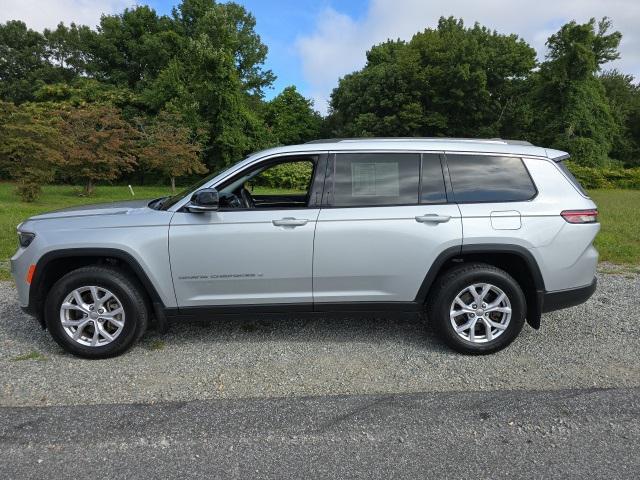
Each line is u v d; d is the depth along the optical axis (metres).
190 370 3.67
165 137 21.52
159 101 29.62
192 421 2.94
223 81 27.11
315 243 3.80
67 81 42.03
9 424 2.89
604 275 6.34
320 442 2.73
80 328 3.82
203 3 36.03
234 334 4.40
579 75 31.45
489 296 3.93
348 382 3.48
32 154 15.22
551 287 3.88
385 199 3.89
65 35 43.19
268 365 3.77
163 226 3.79
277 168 4.63
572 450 2.66
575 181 4.07
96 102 29.02
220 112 27.39
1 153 16.00
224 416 2.99
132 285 3.83
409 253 3.82
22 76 41.72
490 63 36.38
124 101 31.17
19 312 4.93
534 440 2.75
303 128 44.16
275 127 42.06
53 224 3.88
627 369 3.63
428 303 4.02
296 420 2.95
